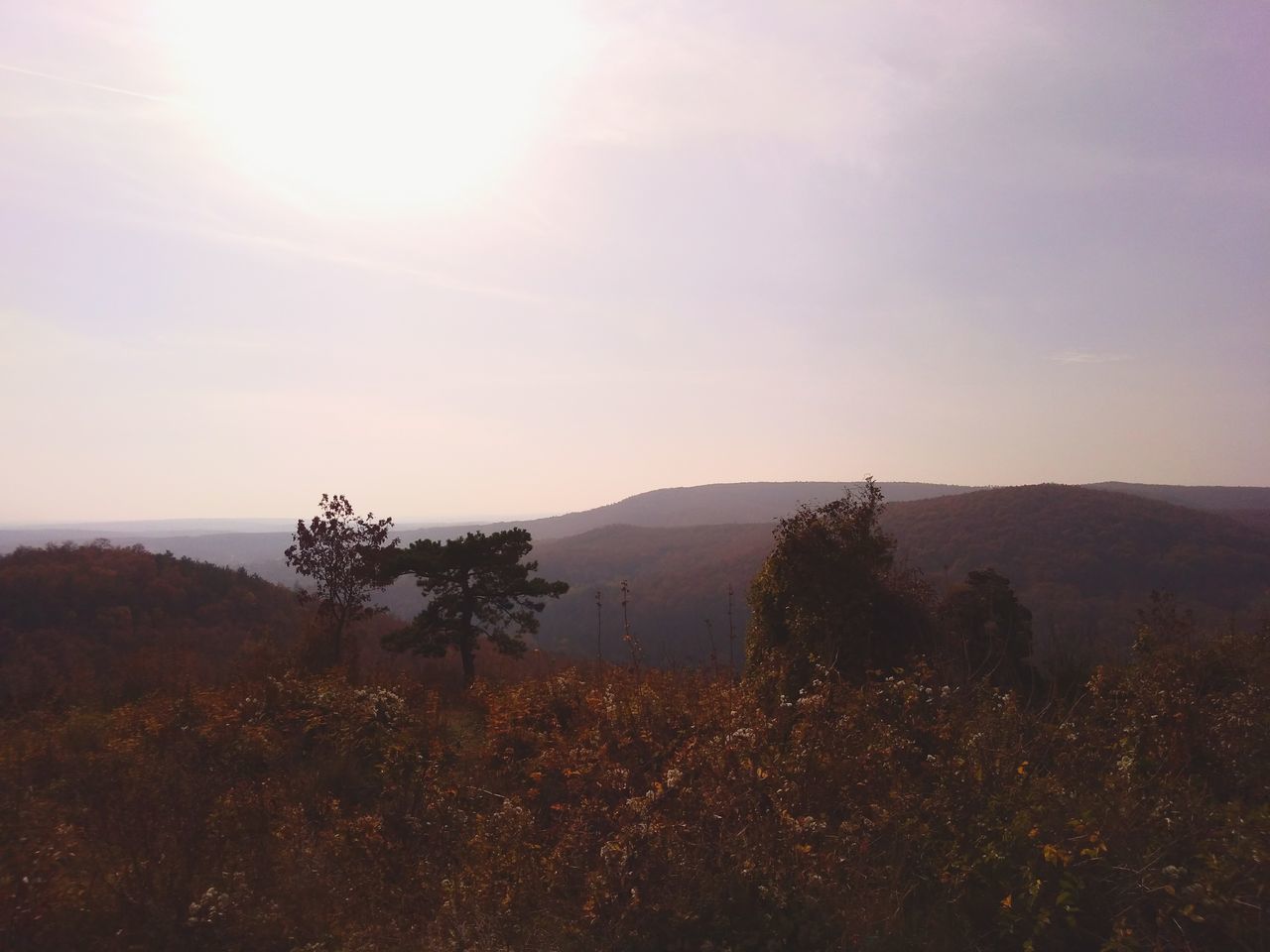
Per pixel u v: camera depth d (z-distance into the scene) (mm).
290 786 6727
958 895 3820
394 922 4305
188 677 12414
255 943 4055
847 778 4770
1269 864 3461
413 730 8531
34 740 7934
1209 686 6180
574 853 4406
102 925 4051
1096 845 3797
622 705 6137
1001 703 5723
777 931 3623
